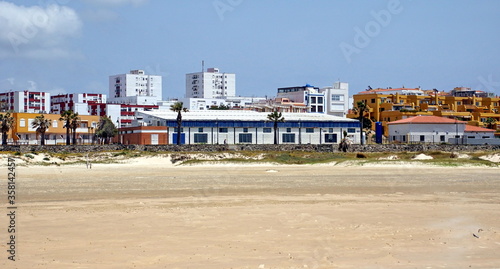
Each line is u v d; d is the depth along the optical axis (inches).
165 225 1235.9
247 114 5167.3
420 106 6692.9
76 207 1497.3
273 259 955.3
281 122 4785.9
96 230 1181.7
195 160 3307.1
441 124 5285.4
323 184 2108.8
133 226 1223.5
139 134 4515.3
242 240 1091.9
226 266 911.7
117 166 3164.4
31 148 3786.9
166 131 4522.6
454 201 1628.9
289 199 1663.4
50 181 2214.6
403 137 5290.4
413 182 2201.0
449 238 1117.7
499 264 938.7
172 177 2401.6
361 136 4822.8
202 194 1790.1
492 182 2228.1
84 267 903.1
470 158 3759.8
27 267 901.2
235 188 1967.3
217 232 1163.3
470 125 6131.9
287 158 3715.6
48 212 1408.7
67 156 3511.3
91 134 5516.7
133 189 1930.4
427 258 970.1
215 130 4611.2
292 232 1164.5
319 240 1093.1
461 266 926.4
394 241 1089.4
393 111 6235.2
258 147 4261.8
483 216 1365.7
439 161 3144.7
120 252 997.2
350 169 2854.3
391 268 912.3
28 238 1104.8
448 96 7086.6
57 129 5290.4
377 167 2972.4
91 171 2770.7
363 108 4867.1
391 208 1481.3
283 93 7805.1
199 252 998.4
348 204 1556.3
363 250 1019.3
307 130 4872.0
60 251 1002.7
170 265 916.6
